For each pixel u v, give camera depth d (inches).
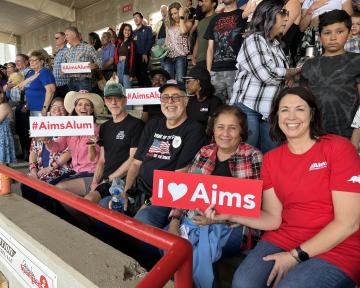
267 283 54.5
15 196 91.4
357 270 52.5
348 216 52.4
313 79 85.5
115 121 109.9
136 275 54.0
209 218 55.3
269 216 62.6
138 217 80.4
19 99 194.1
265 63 88.7
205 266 62.9
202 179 55.5
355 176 52.7
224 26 125.3
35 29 585.6
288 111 58.1
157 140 92.8
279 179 60.6
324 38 83.5
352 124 80.2
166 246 39.5
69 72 183.6
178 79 195.3
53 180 114.7
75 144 117.6
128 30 223.0
